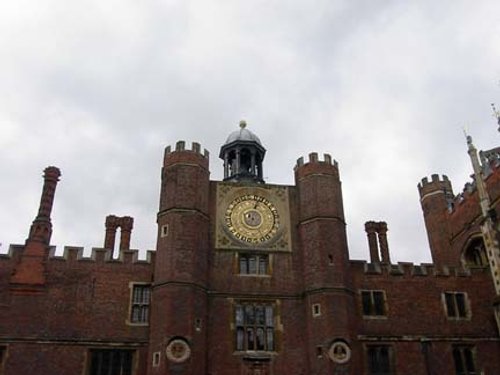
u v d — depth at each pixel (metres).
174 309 29.48
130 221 37.62
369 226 41.22
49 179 34.22
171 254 31.14
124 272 31.89
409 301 34.00
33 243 31.45
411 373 31.64
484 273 36.09
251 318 31.84
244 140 40.38
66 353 29.08
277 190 36.34
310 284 32.22
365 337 32.12
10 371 28.03
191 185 33.75
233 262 33.16
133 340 30.09
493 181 36.94
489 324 34.19
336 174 36.56
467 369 32.66
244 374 29.94
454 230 41.81
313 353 30.28
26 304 29.80
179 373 28.02
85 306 30.42
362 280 34.16
